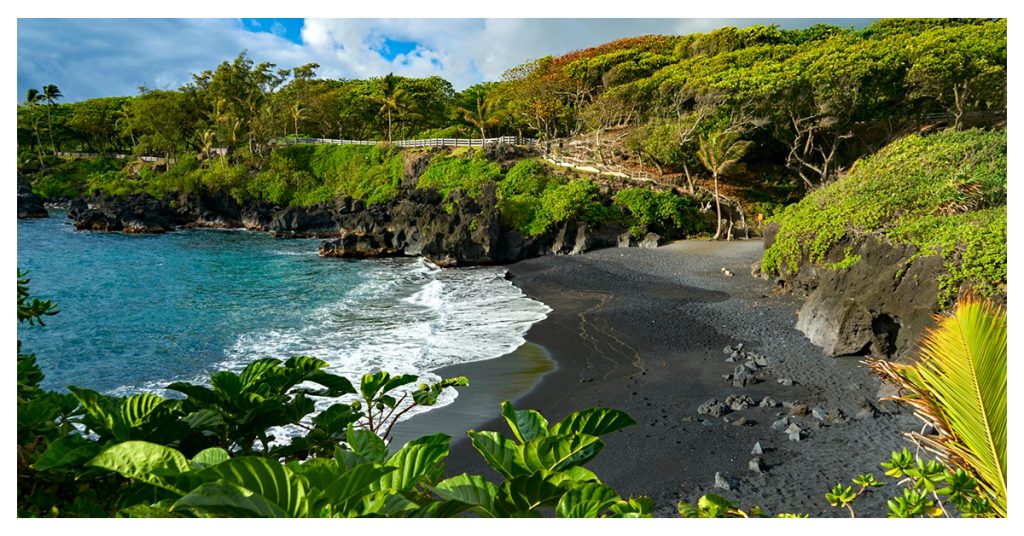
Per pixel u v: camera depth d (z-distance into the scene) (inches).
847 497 145.6
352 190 1916.8
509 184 1519.4
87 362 615.5
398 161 1925.4
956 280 446.0
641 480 343.6
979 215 520.7
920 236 519.2
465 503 83.5
